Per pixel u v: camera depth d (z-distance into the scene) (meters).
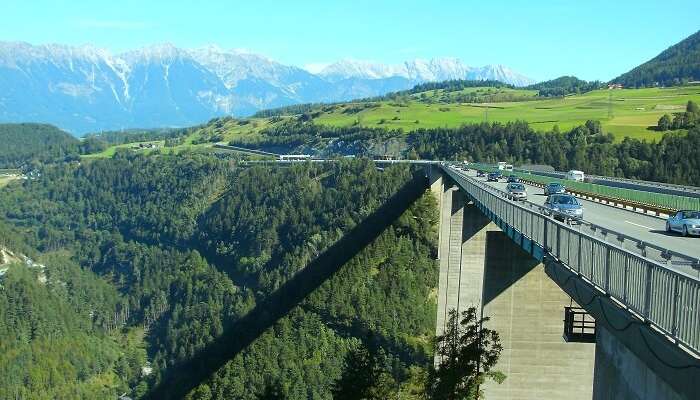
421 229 119.69
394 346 93.38
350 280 113.25
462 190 60.59
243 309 131.75
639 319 12.61
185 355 127.12
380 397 35.47
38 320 146.62
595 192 62.06
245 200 191.50
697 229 30.44
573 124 196.38
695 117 159.38
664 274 11.65
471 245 53.53
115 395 130.00
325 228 150.12
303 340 104.44
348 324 105.00
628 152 144.25
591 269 15.77
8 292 156.00
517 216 27.95
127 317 170.62
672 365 10.95
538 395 33.66
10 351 132.62
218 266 173.50
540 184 83.56
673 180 124.00
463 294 53.38
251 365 103.19
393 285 107.50
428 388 30.80
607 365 15.05
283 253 153.12
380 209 140.00
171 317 156.25
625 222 37.84
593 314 15.27
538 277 34.62
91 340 150.12
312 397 90.88
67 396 125.75
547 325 34.34
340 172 175.25
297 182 180.75
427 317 100.06
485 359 31.70
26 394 122.75
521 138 186.38
